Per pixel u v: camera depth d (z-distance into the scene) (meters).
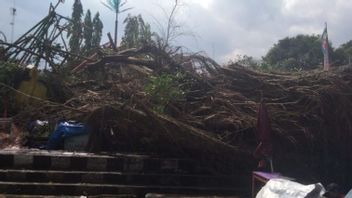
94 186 9.90
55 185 9.76
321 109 11.79
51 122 12.43
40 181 9.97
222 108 11.84
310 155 11.90
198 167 11.00
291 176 11.69
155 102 11.58
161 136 11.20
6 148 11.40
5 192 9.57
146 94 11.64
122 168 10.58
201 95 12.45
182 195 9.85
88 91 13.16
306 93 11.91
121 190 10.00
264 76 12.64
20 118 12.98
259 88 12.35
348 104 11.99
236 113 11.59
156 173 10.62
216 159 11.20
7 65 14.67
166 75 12.24
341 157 12.19
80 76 15.24
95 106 11.51
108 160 10.53
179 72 13.00
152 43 13.70
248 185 10.79
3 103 14.17
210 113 11.92
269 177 8.38
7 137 12.09
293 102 11.95
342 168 12.12
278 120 11.52
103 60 14.44
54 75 14.96
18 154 10.24
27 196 9.45
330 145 12.16
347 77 12.37
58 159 10.34
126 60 14.14
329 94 11.88
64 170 10.34
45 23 16.67
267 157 9.86
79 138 11.57
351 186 11.97
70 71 15.38
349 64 12.67
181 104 11.97
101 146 11.61
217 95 12.14
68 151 11.22
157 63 13.55
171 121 10.87
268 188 6.91
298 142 11.77
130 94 11.84
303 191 6.52
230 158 11.16
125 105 11.00
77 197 9.50
